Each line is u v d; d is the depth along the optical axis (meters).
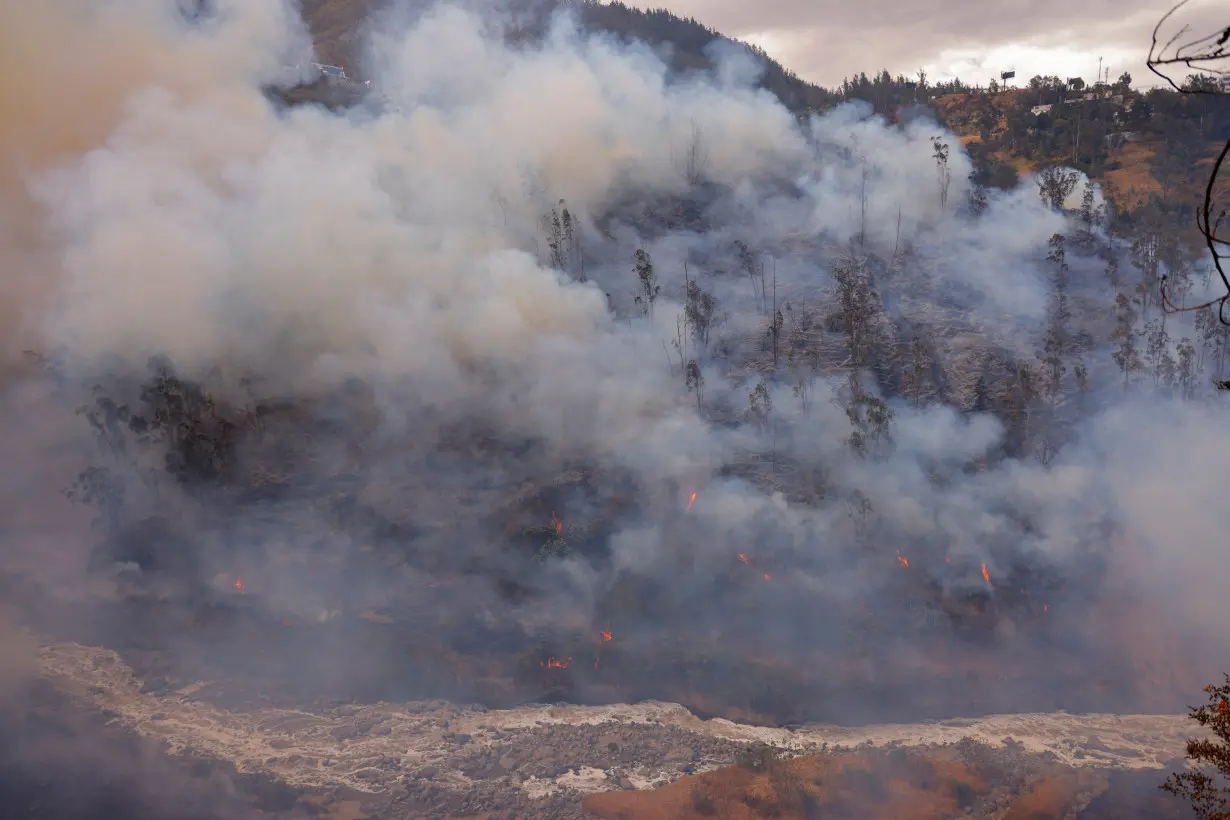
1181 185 154.62
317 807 57.59
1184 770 58.34
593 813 55.94
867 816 54.50
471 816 56.56
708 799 56.38
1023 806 55.03
